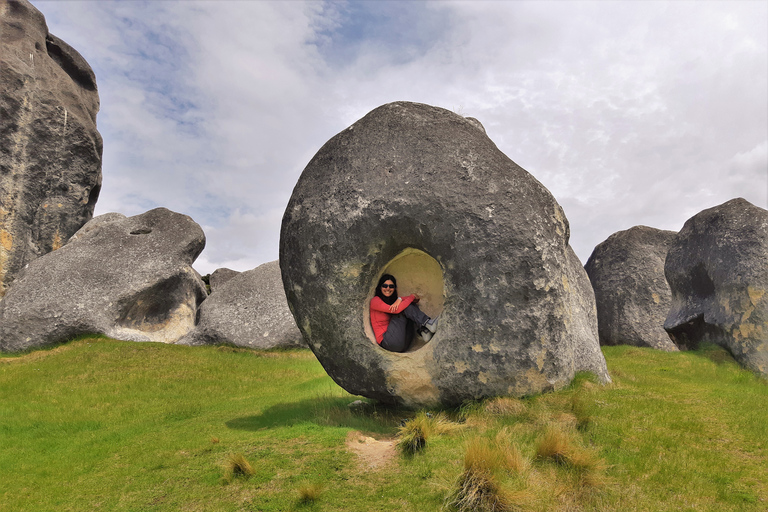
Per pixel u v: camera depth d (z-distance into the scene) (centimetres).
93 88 2412
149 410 825
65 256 1639
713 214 1238
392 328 652
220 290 1767
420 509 385
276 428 612
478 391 613
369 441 528
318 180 692
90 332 1480
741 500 379
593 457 442
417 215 622
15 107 1855
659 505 376
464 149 646
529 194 632
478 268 602
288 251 696
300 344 1619
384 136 674
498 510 374
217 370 1205
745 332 1057
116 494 458
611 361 1124
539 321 599
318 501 405
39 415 791
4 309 1480
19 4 2027
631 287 1708
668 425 526
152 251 1692
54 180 1947
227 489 439
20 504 452
